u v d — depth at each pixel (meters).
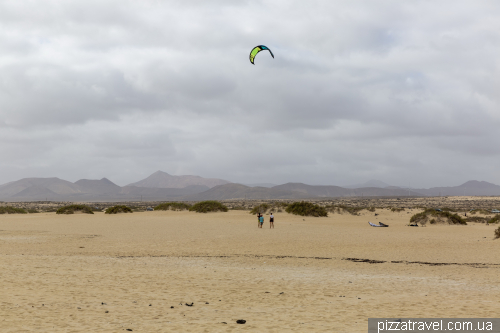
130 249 24.69
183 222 47.34
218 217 56.53
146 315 9.40
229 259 20.69
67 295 11.30
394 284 14.18
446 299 11.62
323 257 21.77
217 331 8.07
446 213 49.19
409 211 75.56
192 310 10.02
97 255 21.78
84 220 50.62
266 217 57.78
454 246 26.53
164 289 12.71
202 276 15.38
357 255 22.62
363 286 13.73
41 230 37.88
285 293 12.39
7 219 53.16
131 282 13.74
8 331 7.71
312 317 9.36
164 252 23.39
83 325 8.34
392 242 28.64
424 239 30.70
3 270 14.99
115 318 9.02
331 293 12.45
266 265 18.86
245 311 10.00
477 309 10.25
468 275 16.34
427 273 16.86
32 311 9.34
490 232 37.44
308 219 56.09
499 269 18.03
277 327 8.41
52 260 18.73
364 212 71.69
